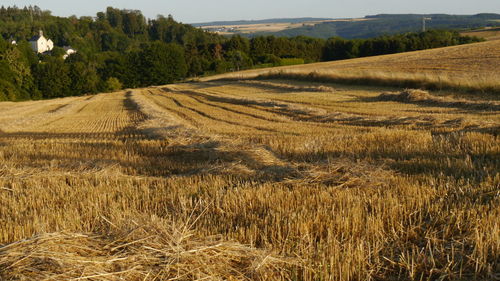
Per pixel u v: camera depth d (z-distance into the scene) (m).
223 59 106.56
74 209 5.64
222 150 9.59
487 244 3.97
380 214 4.81
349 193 5.62
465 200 5.23
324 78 38.97
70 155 11.05
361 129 13.89
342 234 4.25
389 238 4.41
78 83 82.25
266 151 9.27
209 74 97.69
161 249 3.79
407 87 27.61
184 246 3.88
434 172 6.90
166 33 173.00
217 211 5.36
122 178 7.66
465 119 13.18
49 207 5.90
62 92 80.94
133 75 93.38
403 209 5.02
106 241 4.00
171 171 8.65
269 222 4.76
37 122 23.81
